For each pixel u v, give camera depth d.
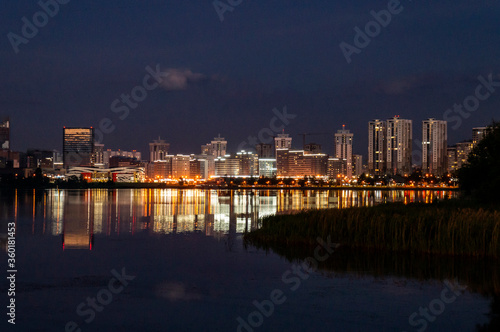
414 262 45.47
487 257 46.34
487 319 30.73
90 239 63.28
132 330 28.56
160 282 38.91
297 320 30.33
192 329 28.59
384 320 30.42
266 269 43.69
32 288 36.78
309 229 56.12
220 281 39.44
